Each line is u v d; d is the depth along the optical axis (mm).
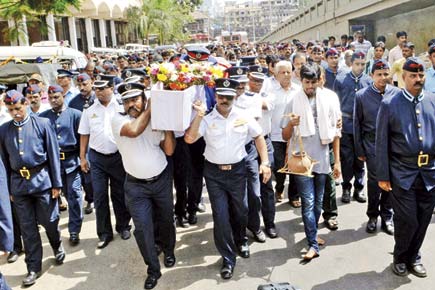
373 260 4168
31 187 4223
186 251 4652
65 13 16719
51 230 4457
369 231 4758
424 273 3818
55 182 4363
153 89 3674
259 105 4691
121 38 41688
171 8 50750
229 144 3951
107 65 7652
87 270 4438
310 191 4234
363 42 11430
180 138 5109
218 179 4023
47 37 25938
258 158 4832
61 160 5012
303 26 34125
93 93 5918
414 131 3592
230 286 3900
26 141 4211
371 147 4656
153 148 3893
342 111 5520
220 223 4020
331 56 5895
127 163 3879
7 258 4836
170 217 4156
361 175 5648
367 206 5035
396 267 3891
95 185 4898
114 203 5102
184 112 3635
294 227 5062
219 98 3865
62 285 4172
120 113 3879
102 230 4965
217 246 4098
